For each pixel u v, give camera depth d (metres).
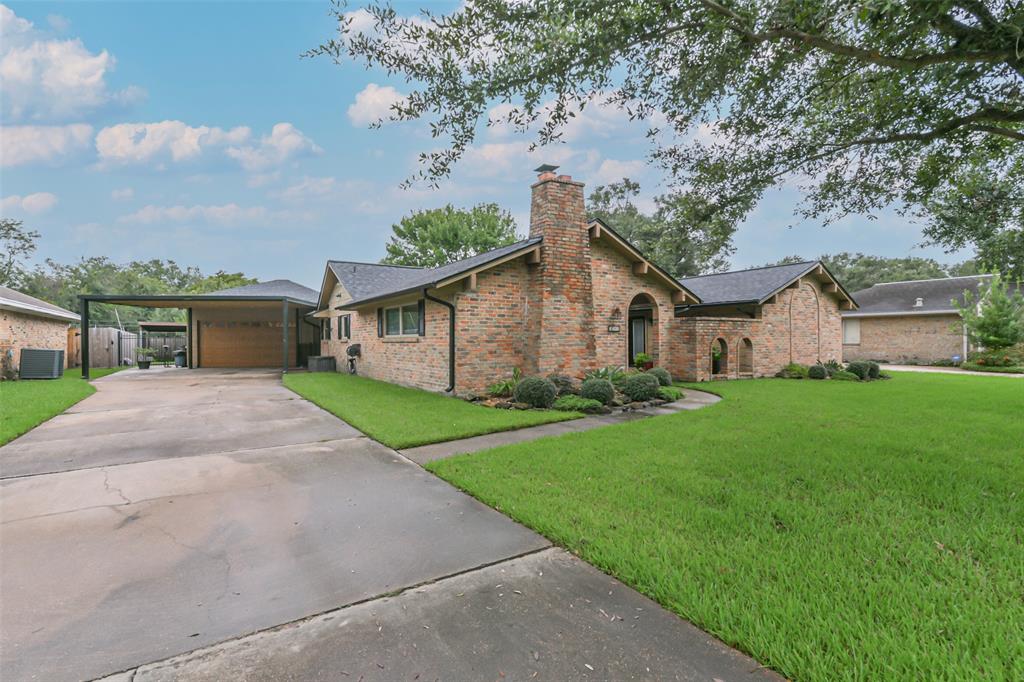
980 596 2.57
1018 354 19.27
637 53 4.21
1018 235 6.41
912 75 4.39
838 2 3.31
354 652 2.26
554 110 4.34
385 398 10.39
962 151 5.41
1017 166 5.75
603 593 2.75
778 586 2.70
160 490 4.60
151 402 10.30
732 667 2.11
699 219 6.14
